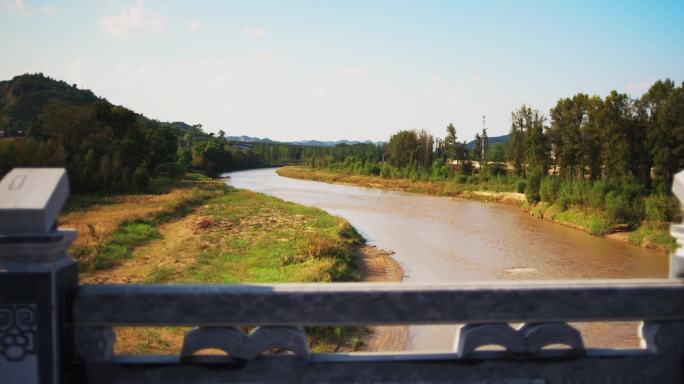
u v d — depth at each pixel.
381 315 2.26
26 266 2.16
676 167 31.48
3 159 31.28
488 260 21.02
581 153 41.31
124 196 38.06
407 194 55.06
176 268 15.97
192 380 2.31
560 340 2.36
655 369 2.42
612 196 29.42
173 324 2.25
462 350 2.34
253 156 141.25
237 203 38.94
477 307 2.29
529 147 49.59
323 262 16.50
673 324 2.42
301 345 2.30
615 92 34.72
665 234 23.75
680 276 2.48
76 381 2.28
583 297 2.32
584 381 2.39
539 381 2.37
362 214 36.38
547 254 22.25
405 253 22.27
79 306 2.25
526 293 2.30
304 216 31.20
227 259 17.86
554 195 35.25
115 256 17.27
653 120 33.44
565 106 43.78
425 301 2.27
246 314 2.25
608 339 11.22
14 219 2.12
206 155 104.06
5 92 166.25
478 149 75.94
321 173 90.69
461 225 31.06
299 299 2.25
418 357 2.34
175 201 34.59
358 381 2.32
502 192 48.59
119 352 8.91
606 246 24.17
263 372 2.30
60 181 2.28
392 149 84.38
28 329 2.17
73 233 2.29
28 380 2.18
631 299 2.34
